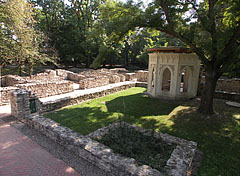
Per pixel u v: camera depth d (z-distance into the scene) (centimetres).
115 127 688
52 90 1352
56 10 3497
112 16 933
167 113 981
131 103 1189
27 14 1739
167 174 398
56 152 543
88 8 3600
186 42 870
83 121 821
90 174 439
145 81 2219
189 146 539
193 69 1273
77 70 3095
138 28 945
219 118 899
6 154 529
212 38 822
